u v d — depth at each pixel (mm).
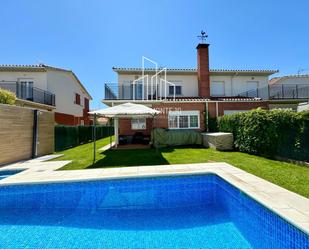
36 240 4176
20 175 7344
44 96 21406
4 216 5363
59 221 5043
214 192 6992
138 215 5312
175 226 4652
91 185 6898
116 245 3947
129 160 10094
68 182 6773
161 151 13070
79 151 14266
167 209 5676
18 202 6309
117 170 7930
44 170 8148
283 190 5207
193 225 4703
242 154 11516
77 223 4906
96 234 4359
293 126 8852
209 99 19422
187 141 16125
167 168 8156
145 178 7207
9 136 9727
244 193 5191
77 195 6754
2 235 4367
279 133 9641
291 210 4016
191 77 22188
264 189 5293
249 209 4949
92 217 5223
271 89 21797
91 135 24359
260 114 10797
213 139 13836
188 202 6227
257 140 10891
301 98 20016
